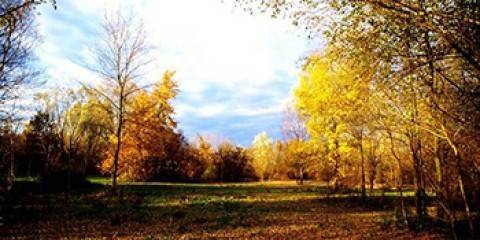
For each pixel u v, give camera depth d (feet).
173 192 99.40
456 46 22.22
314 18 24.29
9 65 57.77
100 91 81.82
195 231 49.01
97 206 70.28
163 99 106.73
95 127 108.37
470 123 28.73
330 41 24.84
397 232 48.57
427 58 24.02
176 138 145.59
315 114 81.56
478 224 40.60
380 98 33.35
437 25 21.98
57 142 98.27
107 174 142.10
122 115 83.05
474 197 39.06
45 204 70.28
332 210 73.87
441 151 39.58
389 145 53.72
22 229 49.67
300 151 98.78
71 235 46.39
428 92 29.96
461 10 21.72
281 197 94.89
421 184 49.34
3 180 72.28
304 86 83.25
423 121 34.12
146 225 53.36
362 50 24.02
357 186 93.86
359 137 70.44
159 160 145.48
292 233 48.34
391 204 80.12
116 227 51.75
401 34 23.40
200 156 186.91
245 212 67.15
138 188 103.76
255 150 222.89
